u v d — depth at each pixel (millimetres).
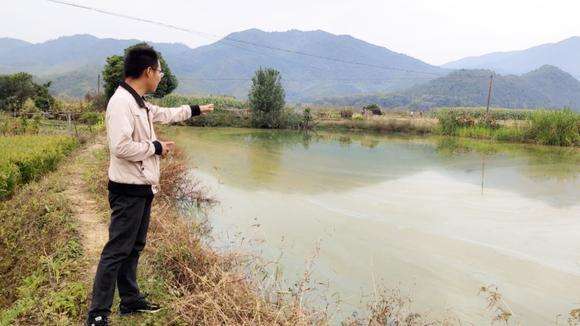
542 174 14312
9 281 4289
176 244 4684
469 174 14250
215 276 4098
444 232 8031
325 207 9633
